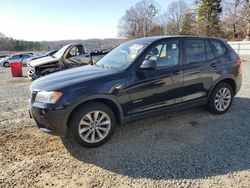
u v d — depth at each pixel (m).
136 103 4.07
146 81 4.10
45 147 3.91
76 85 3.66
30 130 4.59
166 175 3.10
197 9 49.22
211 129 4.46
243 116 5.10
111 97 3.82
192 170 3.19
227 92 5.25
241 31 45.03
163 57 4.35
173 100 4.47
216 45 5.14
